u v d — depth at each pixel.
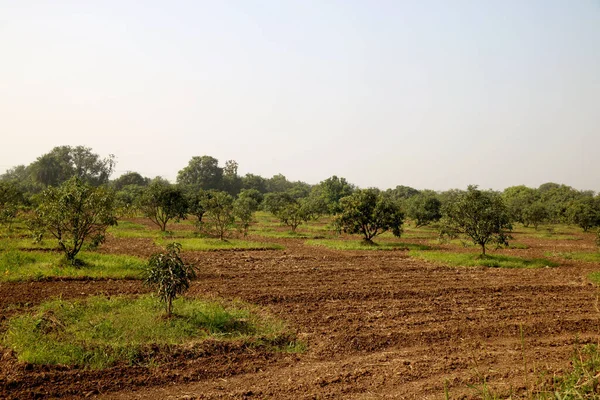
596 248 29.73
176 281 9.98
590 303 13.12
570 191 73.44
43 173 86.19
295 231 38.28
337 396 6.83
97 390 6.78
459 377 7.57
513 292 14.53
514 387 7.13
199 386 7.12
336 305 12.41
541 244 32.62
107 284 13.63
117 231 31.25
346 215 28.17
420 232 41.75
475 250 26.88
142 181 100.38
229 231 33.59
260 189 121.69
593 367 7.31
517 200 60.16
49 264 15.52
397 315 11.55
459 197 23.14
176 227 38.53
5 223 26.44
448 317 11.44
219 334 9.34
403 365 8.15
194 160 109.75
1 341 8.40
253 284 14.76
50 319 9.39
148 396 6.71
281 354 8.64
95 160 94.56
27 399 6.39
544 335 10.12
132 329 9.20
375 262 20.67
